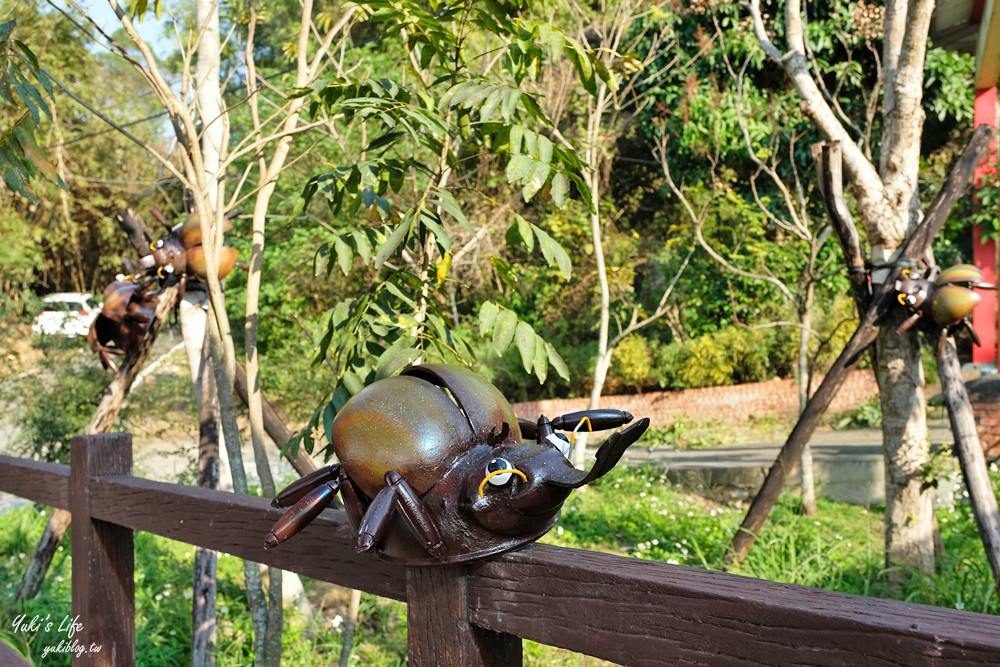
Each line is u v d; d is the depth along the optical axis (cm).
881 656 87
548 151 212
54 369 722
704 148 1067
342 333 234
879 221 484
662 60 1100
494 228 891
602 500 715
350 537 154
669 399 1110
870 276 490
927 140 1155
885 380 495
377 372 207
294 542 172
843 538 583
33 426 699
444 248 207
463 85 220
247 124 963
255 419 284
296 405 989
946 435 825
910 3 470
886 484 500
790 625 94
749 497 752
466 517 122
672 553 566
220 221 282
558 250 218
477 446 128
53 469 265
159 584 483
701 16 1076
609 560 118
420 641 137
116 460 244
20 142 247
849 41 1005
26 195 255
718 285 1134
